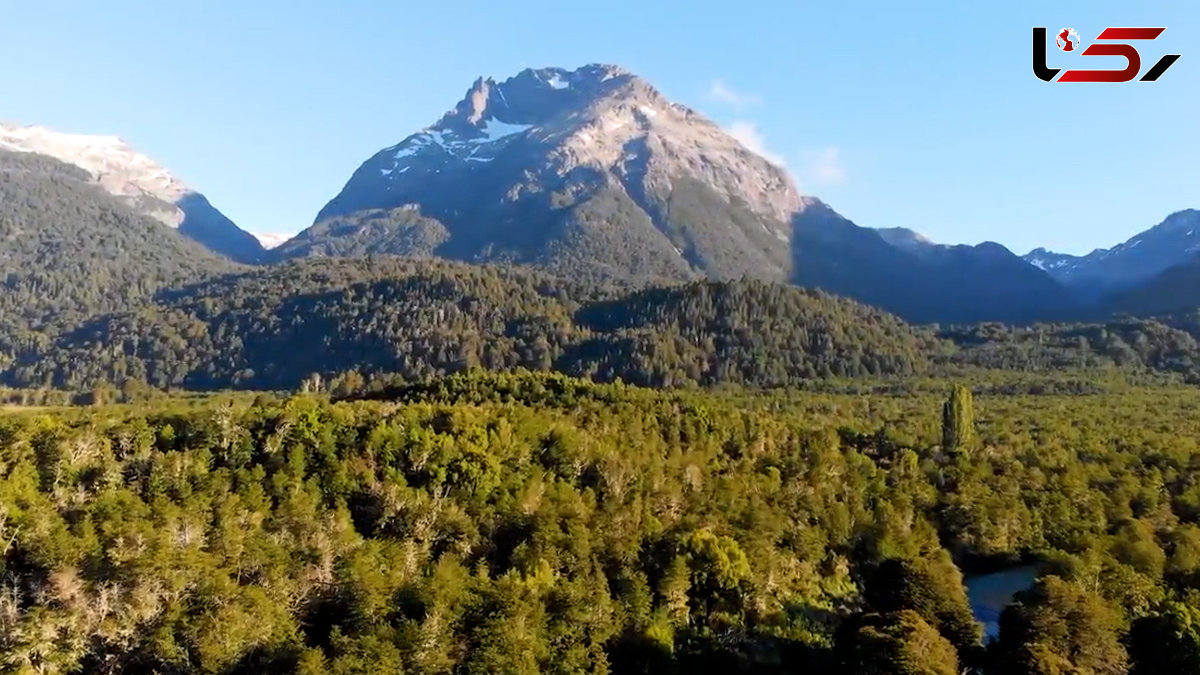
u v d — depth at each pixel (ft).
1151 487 383.65
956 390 456.04
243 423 300.40
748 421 428.56
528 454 310.24
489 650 198.18
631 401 431.84
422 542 253.24
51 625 193.47
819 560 298.97
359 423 308.19
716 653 229.45
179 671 194.90
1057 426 521.65
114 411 379.55
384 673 190.08
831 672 221.66
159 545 219.41
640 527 276.62
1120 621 221.87
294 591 218.79
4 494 234.99
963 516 362.12
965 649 220.43
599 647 214.07
